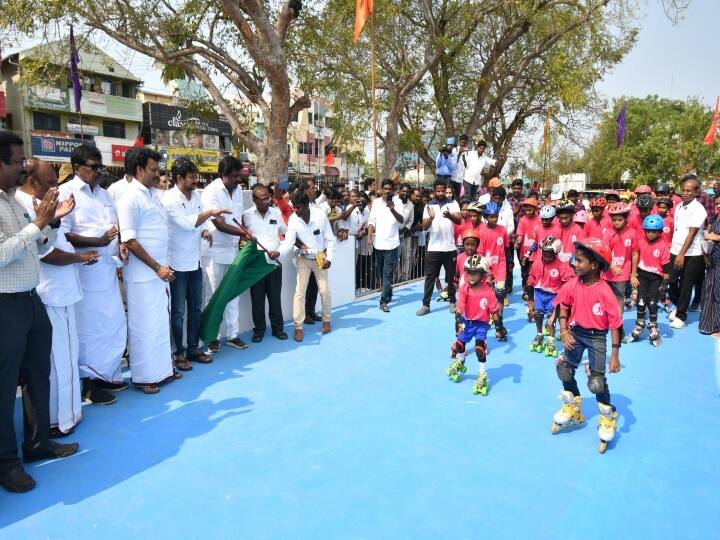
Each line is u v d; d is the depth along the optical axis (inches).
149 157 188.9
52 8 406.6
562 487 132.8
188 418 172.9
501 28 668.7
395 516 120.1
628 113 1766.7
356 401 187.0
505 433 163.2
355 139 718.5
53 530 116.1
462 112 757.3
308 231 260.4
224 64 510.3
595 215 269.1
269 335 274.8
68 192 173.3
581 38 595.5
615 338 152.2
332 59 558.6
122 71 1211.2
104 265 182.4
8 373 129.3
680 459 148.1
